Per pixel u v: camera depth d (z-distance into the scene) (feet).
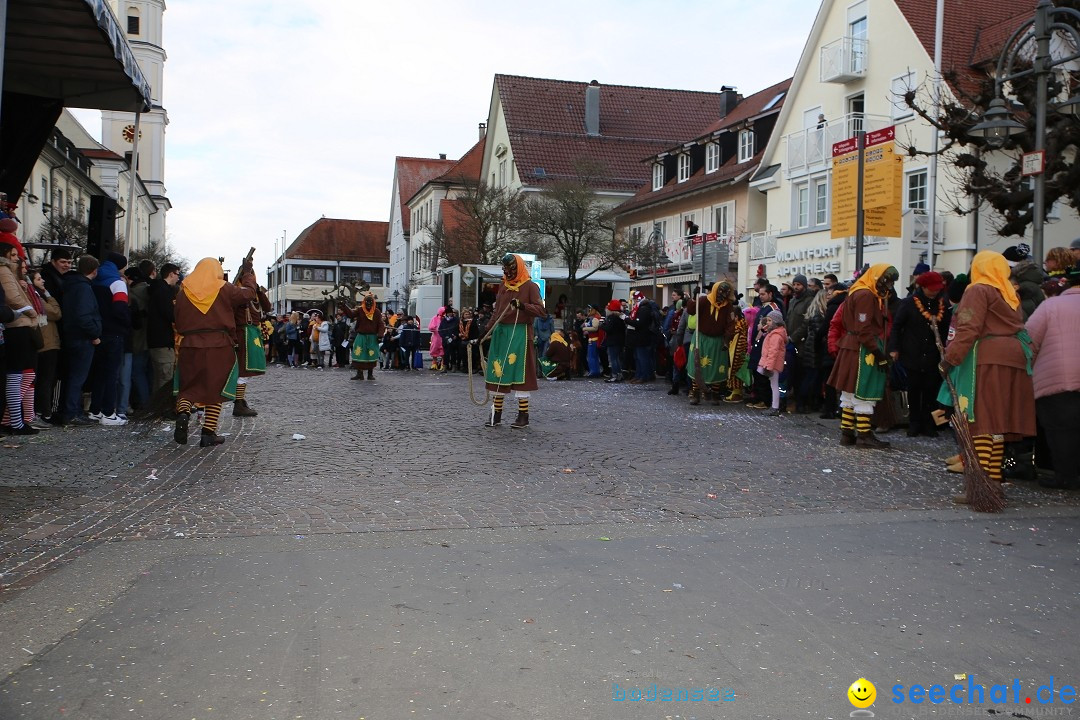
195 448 29.66
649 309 63.46
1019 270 30.09
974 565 16.88
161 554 16.60
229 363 30.30
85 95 39.88
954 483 25.53
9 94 39.01
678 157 135.74
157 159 244.01
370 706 10.46
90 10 30.94
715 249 58.18
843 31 97.71
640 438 33.91
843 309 32.30
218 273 30.37
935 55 82.23
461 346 86.12
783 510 21.57
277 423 37.01
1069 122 46.78
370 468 26.35
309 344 104.68
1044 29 35.99
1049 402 25.02
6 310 27.73
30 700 10.48
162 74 243.81
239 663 11.61
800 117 105.29
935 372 35.04
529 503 21.81
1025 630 13.44
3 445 29.04
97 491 22.21
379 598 14.25
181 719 10.07
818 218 98.84
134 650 11.99
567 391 55.98
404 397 50.83
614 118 168.14
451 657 11.94
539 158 156.76
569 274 103.04
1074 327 24.86
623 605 14.15
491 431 35.37
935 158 74.23
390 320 96.84
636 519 20.33
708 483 24.94
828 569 16.42
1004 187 49.19
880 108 91.71
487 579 15.37
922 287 35.01
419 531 18.75
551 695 10.87
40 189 119.34
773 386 42.63
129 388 37.17
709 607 14.15
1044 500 23.47
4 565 15.76
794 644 12.67
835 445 32.65
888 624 13.56
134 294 37.99
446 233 139.03
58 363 36.58
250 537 18.02
